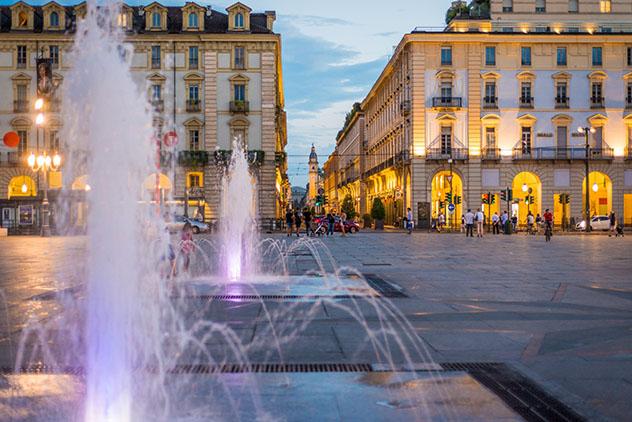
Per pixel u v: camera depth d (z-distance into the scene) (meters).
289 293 12.57
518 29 57.53
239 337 8.32
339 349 7.68
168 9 59.41
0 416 5.29
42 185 53.97
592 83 57.03
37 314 10.17
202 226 49.28
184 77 56.19
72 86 7.18
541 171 56.62
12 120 55.12
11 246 30.97
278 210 69.38
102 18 7.08
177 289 13.14
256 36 56.09
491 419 5.21
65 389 6.02
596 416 5.29
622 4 57.84
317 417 5.24
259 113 56.75
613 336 8.52
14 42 55.22
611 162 56.94
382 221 62.06
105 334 6.88
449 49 56.31
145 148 8.44
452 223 56.69
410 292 12.91
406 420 5.18
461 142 56.19
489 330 8.91
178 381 6.26
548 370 6.75
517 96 56.66
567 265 19.61
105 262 7.12
